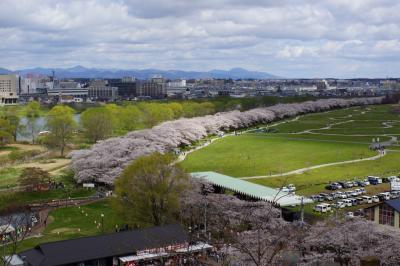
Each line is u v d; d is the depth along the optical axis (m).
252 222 67.31
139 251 71.44
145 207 91.12
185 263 46.97
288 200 96.88
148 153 138.62
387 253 60.09
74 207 115.38
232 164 156.25
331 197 108.31
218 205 87.75
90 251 73.25
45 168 158.12
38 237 90.44
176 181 93.12
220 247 43.19
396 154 165.25
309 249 59.81
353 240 63.00
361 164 150.25
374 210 81.00
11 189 127.69
